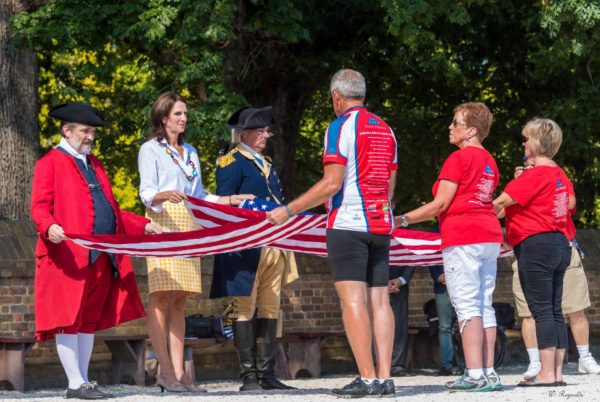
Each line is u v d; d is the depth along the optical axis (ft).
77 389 30.40
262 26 66.18
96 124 31.30
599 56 73.20
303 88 79.82
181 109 35.01
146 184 34.12
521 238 34.42
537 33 74.54
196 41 61.21
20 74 65.77
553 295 35.04
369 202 28.76
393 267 50.08
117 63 64.69
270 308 36.58
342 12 77.15
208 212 33.88
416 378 46.88
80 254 29.96
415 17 64.69
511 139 87.66
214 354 50.24
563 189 34.45
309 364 50.62
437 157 96.27
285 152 79.20
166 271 34.17
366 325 28.63
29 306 45.65
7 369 42.42
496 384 31.76
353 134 28.60
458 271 31.27
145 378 45.55
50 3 61.82
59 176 30.50
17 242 46.29
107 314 31.53
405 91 88.17
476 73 85.81
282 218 28.71
